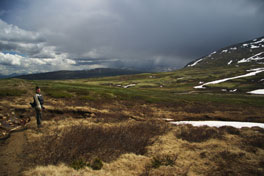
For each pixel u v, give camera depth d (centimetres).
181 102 4094
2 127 1175
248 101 5216
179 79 18162
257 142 1157
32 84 4044
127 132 1262
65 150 851
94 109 2256
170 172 736
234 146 1103
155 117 2338
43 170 643
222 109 3481
